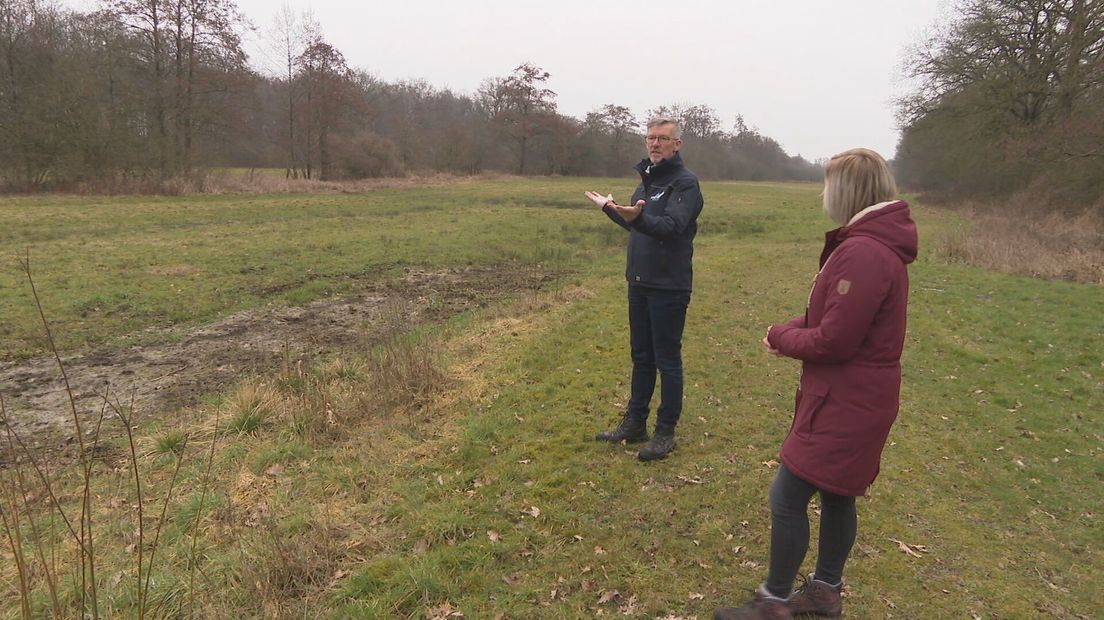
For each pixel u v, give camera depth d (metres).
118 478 3.89
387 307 9.20
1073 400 5.88
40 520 3.34
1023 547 3.40
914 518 3.63
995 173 26.52
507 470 3.99
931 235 19.78
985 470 4.34
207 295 9.48
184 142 29.25
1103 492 4.11
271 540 3.10
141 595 2.52
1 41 24.25
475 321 8.04
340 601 2.77
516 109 63.91
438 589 2.85
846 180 2.24
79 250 12.58
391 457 4.17
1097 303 10.08
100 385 5.79
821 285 2.29
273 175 41.69
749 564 3.10
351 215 21.81
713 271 12.64
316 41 39.16
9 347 6.82
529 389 5.46
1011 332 8.28
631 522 3.44
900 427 5.04
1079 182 19.80
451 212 23.92
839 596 2.66
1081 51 21.08
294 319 8.40
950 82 26.66
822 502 2.53
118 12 28.09
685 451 4.32
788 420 5.04
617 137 69.00
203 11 29.56
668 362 4.04
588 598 2.84
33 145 23.75
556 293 9.58
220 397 5.38
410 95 68.75
